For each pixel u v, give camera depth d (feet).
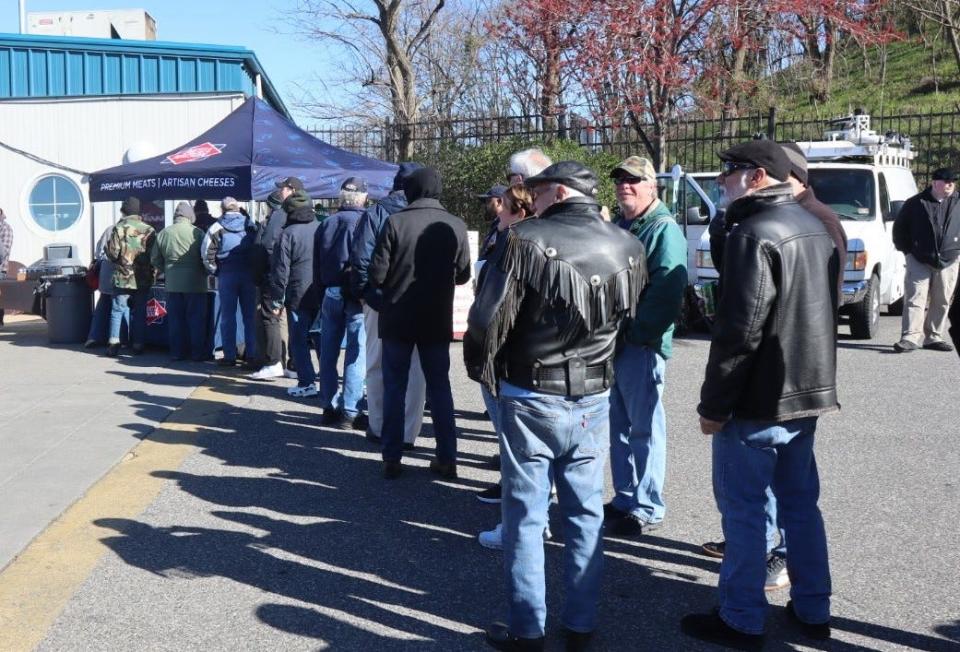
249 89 56.03
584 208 12.13
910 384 29.07
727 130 61.21
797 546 12.65
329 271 23.48
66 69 51.57
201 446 22.11
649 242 15.53
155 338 35.70
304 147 35.19
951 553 15.44
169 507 17.75
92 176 35.04
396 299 18.83
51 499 18.04
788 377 11.88
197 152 34.27
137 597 13.80
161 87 52.29
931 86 85.05
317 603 13.66
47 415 25.08
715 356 11.96
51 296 38.01
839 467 20.33
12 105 49.49
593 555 12.17
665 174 43.19
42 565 14.94
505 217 16.71
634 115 47.62
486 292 11.75
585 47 45.24
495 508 17.88
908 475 19.71
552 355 11.75
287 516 17.31
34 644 12.35
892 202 40.22
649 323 15.49
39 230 50.08
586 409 11.93
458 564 15.16
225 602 13.66
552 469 12.48
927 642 12.51
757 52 52.49
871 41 53.06
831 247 12.21
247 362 33.09
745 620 12.25
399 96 65.31
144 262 34.68
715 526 16.79
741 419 12.14
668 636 12.71
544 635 12.43
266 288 29.94
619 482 16.72
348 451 21.76
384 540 16.19
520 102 71.72
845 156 42.63
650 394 16.05
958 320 12.46
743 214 12.26
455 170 53.62
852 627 12.94
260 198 33.01
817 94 78.23
